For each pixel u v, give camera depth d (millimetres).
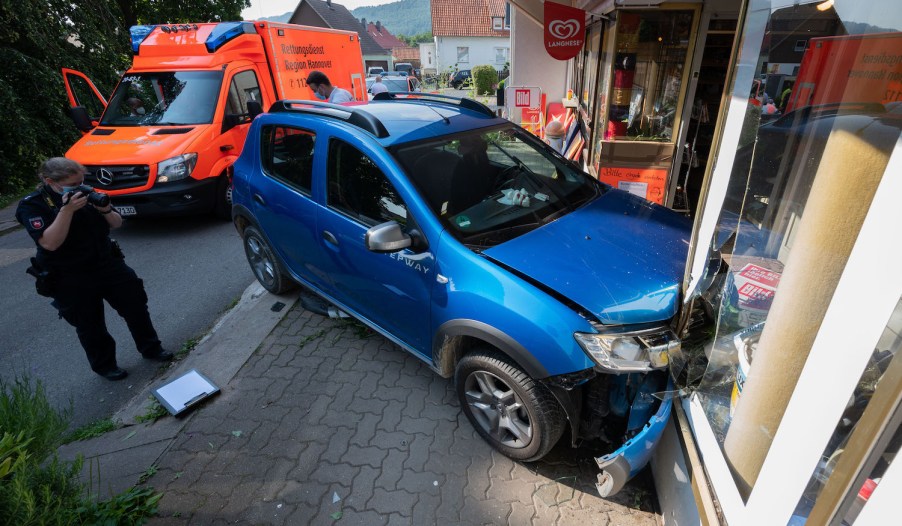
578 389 2217
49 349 3979
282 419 3018
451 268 2477
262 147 3848
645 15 4852
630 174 5469
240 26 7113
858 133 1128
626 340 2074
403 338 3066
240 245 5980
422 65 51812
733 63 1735
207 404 3184
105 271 3213
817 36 1309
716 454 1789
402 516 2375
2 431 1949
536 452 2447
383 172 2809
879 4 1073
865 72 1122
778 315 1415
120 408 3277
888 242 1018
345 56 10586
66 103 9742
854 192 1147
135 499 2441
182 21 14586
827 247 1229
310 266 3648
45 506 1797
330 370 3445
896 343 1015
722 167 1842
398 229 2525
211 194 6332
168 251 5863
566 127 7477
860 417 1101
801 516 1308
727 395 1852
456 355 2736
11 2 8617
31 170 9242
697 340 2182
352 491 2514
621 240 2590
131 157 5762
